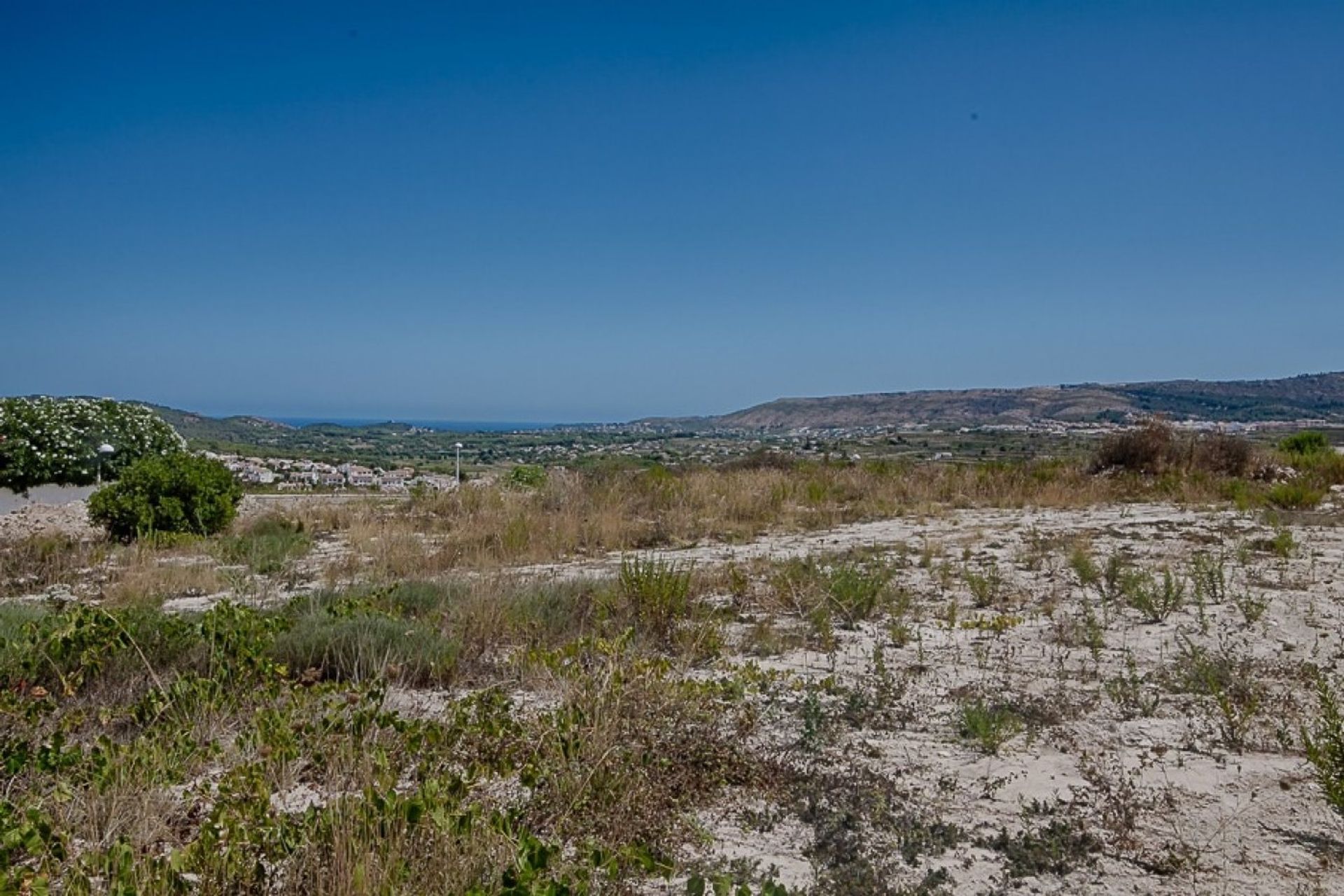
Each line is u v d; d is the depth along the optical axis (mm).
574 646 5609
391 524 12602
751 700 4902
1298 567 8141
